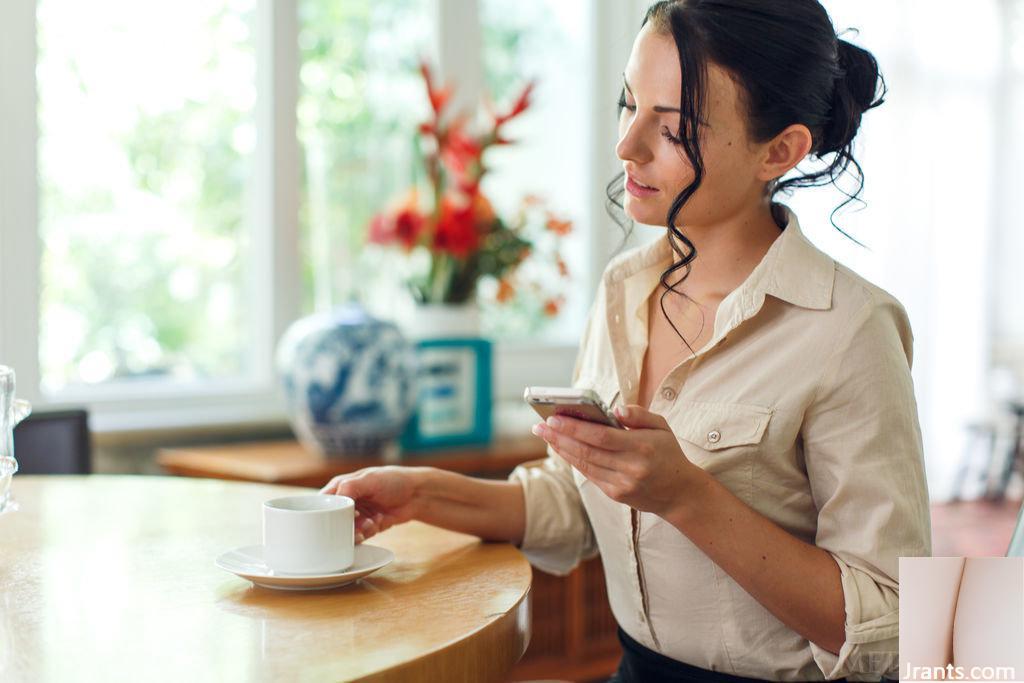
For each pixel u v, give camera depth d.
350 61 2.96
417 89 3.10
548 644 2.54
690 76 1.04
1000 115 5.35
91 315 2.52
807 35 1.07
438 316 2.59
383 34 3.03
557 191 3.49
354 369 2.25
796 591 1.02
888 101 4.70
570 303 3.54
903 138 4.74
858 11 4.58
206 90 2.69
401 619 0.91
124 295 2.57
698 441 1.11
